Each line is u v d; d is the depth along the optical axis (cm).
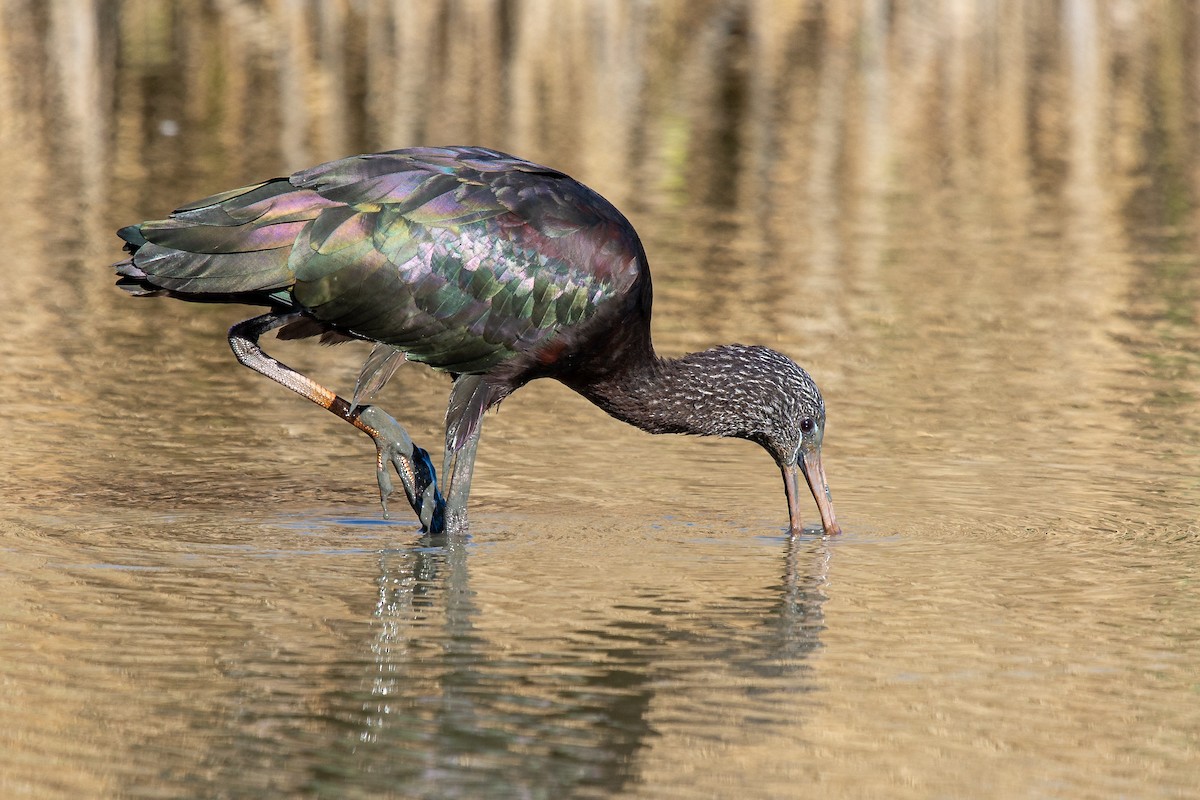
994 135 3095
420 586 1107
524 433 1527
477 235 1210
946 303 2028
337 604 1062
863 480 1393
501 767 820
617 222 1263
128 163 2589
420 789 794
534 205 1229
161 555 1153
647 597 1095
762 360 1317
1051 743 864
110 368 1669
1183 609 1081
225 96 3055
